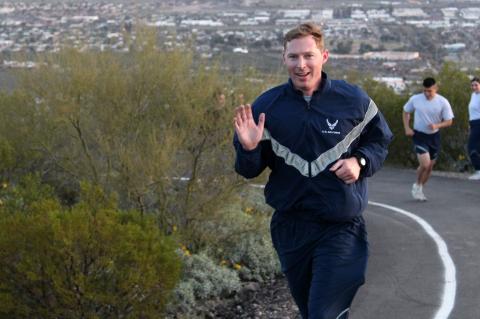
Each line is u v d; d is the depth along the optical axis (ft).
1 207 29.17
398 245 34.68
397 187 52.42
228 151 33.94
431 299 27.30
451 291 27.94
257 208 37.83
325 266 18.40
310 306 18.33
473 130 53.26
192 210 33.58
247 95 35.09
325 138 18.49
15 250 24.21
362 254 18.70
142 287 24.57
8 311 24.26
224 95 34.76
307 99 18.66
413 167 64.90
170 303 28.73
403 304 26.91
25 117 38.34
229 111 34.01
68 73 36.73
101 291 24.39
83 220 24.04
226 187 33.88
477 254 32.73
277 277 32.91
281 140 18.62
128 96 35.99
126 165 32.86
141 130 35.06
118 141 34.58
